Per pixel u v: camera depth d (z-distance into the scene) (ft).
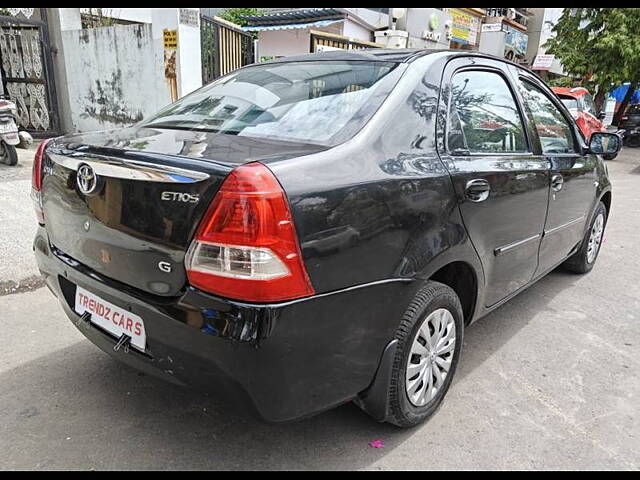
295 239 5.44
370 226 6.18
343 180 6.00
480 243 8.20
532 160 9.87
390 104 7.22
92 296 6.92
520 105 10.12
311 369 5.89
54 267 7.54
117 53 26.35
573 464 7.22
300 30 45.32
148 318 6.02
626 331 11.43
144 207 5.87
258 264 5.29
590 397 8.86
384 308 6.55
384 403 7.07
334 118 7.09
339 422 7.88
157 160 5.83
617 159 44.62
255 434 7.54
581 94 38.93
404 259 6.70
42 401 8.04
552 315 12.11
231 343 5.36
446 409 8.33
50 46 29.04
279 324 5.41
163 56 24.32
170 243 5.70
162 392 8.41
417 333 7.22
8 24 28.12
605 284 14.29
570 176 11.35
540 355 10.22
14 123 22.07
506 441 7.63
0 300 11.37
